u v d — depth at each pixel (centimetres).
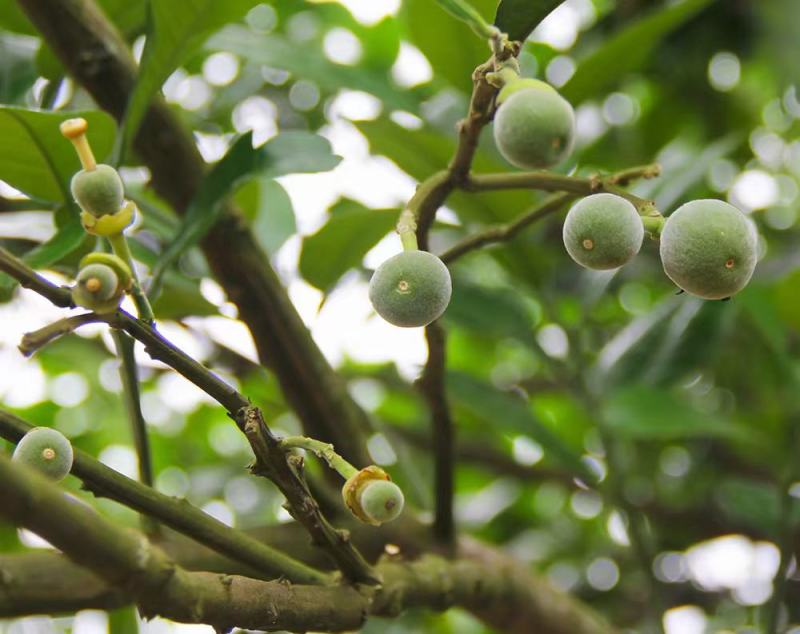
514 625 71
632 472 105
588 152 102
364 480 44
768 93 110
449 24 74
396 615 60
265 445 45
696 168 82
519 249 80
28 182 58
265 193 81
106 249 58
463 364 120
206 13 61
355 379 100
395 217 74
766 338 86
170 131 64
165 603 43
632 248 43
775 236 104
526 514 121
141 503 46
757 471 103
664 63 103
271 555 48
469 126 48
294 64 74
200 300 72
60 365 106
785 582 70
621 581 110
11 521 39
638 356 85
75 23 61
